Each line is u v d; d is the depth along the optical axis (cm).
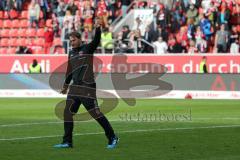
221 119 3891
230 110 4612
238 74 5928
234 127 3403
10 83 6556
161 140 2869
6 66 6819
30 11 7519
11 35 7594
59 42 7194
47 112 4475
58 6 7406
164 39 6756
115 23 7162
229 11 6650
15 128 3391
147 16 7025
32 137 2981
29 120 3856
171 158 2347
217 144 2728
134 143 2769
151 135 3055
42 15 7519
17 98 6203
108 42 6712
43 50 7231
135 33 6662
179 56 6288
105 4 7206
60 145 2622
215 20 6650
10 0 7744
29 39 7469
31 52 7256
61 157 2369
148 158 2348
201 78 6044
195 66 6266
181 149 2583
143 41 6681
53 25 7300
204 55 6250
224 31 6525
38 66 6681
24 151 2520
